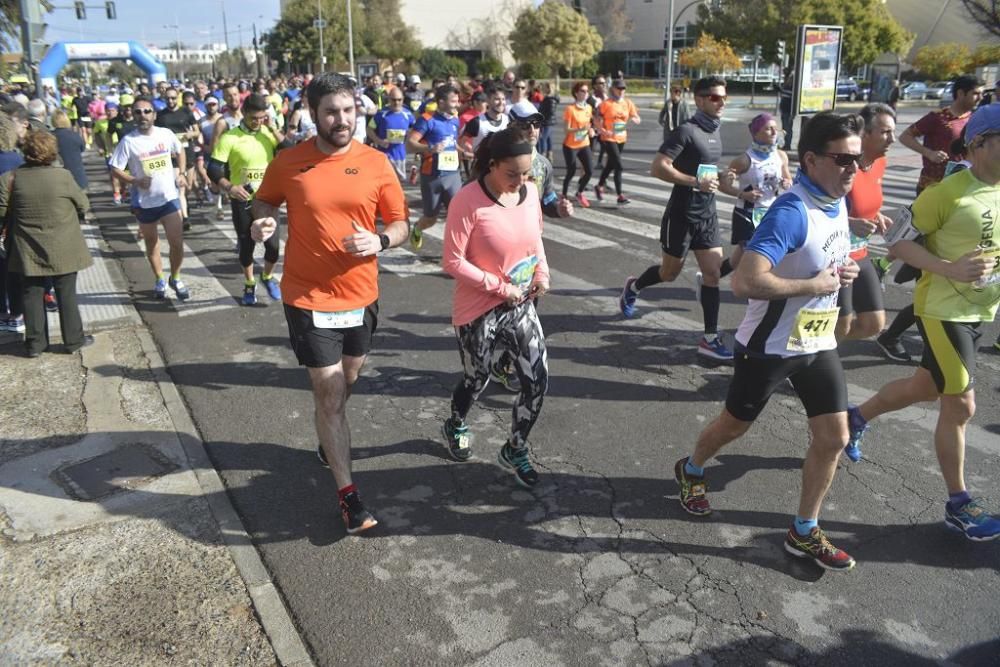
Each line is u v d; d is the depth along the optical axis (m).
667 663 2.91
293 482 4.21
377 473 4.29
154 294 7.74
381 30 68.75
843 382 3.24
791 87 18.06
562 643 3.01
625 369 5.72
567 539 3.67
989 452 4.39
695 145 5.65
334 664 2.93
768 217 3.09
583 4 67.00
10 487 4.12
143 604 3.23
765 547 3.59
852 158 2.95
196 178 12.80
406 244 9.73
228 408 5.13
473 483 4.18
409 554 3.57
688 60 44.25
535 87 17.02
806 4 40.56
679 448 4.54
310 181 3.49
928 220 3.53
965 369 3.49
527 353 3.90
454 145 8.55
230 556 3.55
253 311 7.18
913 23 52.31
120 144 7.05
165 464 4.36
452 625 3.11
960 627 3.07
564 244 9.65
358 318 3.63
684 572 3.42
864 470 4.24
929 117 7.04
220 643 3.02
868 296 4.80
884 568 3.43
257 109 6.94
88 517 3.85
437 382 5.54
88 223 11.66
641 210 11.70
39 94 15.12
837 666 2.89
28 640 3.03
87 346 6.23
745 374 3.35
